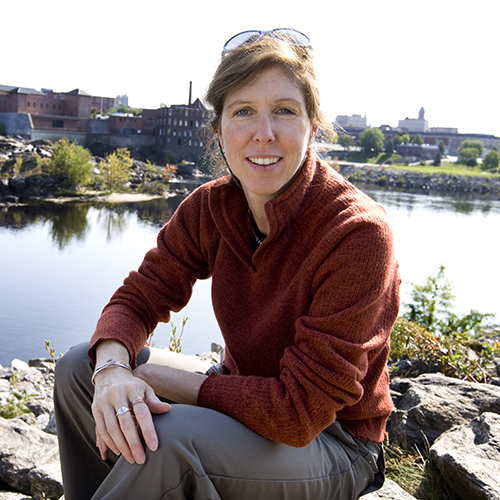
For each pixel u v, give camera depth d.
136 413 1.15
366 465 1.40
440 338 3.60
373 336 1.25
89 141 78.62
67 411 1.43
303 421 1.16
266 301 1.42
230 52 1.36
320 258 1.28
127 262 33.19
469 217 58.41
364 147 129.25
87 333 18.42
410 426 2.19
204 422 1.16
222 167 1.57
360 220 1.24
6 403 3.95
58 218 45.03
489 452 1.74
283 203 1.32
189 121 80.75
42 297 23.55
